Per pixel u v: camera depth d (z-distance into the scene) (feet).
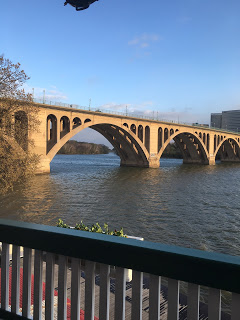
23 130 79.10
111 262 7.92
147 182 172.76
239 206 107.65
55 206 97.40
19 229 9.50
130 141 272.72
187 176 217.15
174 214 91.76
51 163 362.94
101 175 207.31
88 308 8.45
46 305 9.18
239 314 6.54
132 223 79.51
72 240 8.46
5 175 69.41
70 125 202.08
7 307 10.25
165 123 293.64
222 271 6.52
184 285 36.42
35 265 9.40
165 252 7.14
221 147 474.90
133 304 7.81
